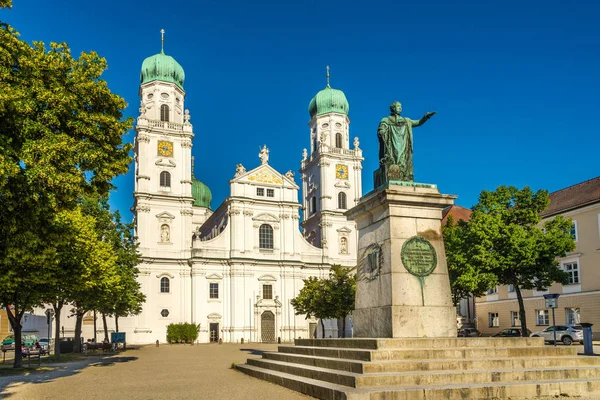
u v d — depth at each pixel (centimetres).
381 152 1967
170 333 7175
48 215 1934
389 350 1532
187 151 7819
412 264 1745
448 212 6656
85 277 2927
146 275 7331
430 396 1295
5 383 2083
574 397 1361
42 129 1772
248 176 7988
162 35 8300
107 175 2011
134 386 1931
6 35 1817
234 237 7725
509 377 1436
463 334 5078
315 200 8856
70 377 2330
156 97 7919
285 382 1708
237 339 7456
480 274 3653
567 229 3803
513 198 3838
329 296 4691
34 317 7225
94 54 2106
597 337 4259
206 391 1711
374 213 1859
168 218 7581
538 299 4888
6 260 1966
